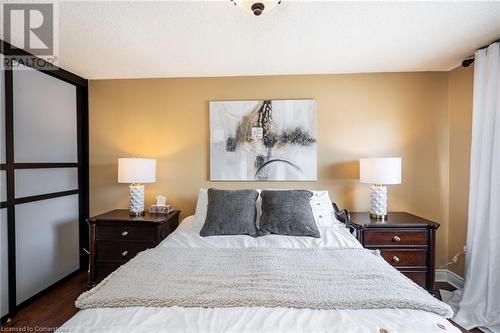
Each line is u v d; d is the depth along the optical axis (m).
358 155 2.64
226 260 1.44
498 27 1.74
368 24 1.70
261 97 2.69
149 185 2.76
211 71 2.58
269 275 1.24
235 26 1.73
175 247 1.69
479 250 2.00
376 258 1.49
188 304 1.01
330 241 1.83
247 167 2.67
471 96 2.36
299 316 0.93
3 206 1.92
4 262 1.93
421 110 2.61
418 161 2.61
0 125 1.90
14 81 2.01
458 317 1.93
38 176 2.24
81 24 1.69
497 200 1.88
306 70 2.57
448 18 1.63
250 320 0.91
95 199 2.78
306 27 1.74
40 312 2.05
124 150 2.76
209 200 2.22
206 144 2.72
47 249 2.35
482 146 1.98
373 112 2.63
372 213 2.40
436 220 2.61
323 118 2.66
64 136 2.54
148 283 1.16
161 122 2.74
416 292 1.10
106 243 2.31
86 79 2.77
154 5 1.49
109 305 1.00
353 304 1.00
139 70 2.54
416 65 2.45
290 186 2.67
